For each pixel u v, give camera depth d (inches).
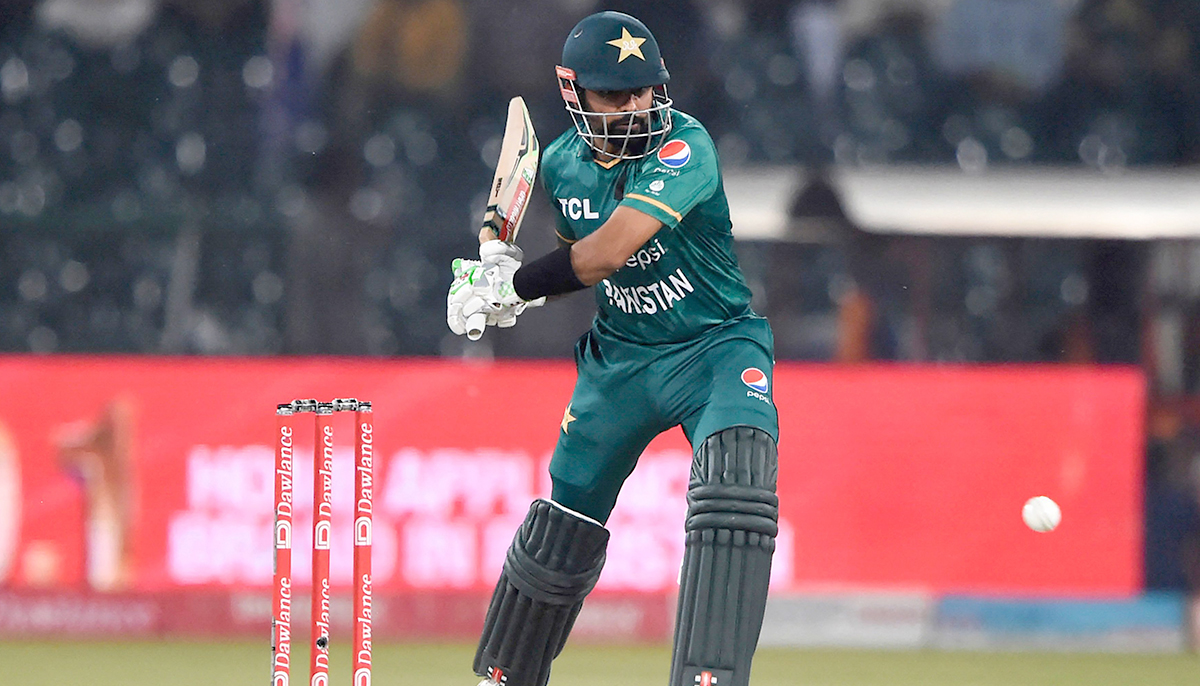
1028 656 927.0
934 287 1246.9
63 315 1293.1
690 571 409.7
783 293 1247.5
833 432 958.4
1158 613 954.1
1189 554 1045.8
